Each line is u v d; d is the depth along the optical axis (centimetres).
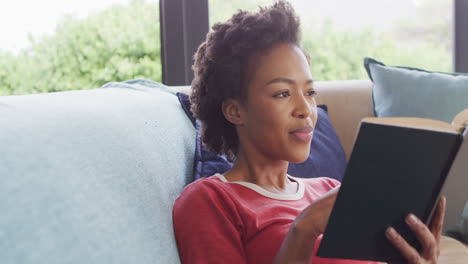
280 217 74
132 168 62
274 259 65
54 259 37
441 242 100
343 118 154
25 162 41
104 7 190
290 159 73
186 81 190
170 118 98
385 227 55
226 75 76
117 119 68
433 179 54
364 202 53
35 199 39
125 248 47
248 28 74
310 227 60
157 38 192
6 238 34
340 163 129
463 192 67
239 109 77
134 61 193
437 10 216
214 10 194
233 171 82
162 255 57
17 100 53
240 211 72
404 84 146
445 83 143
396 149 50
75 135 53
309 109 73
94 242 43
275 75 72
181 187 86
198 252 68
